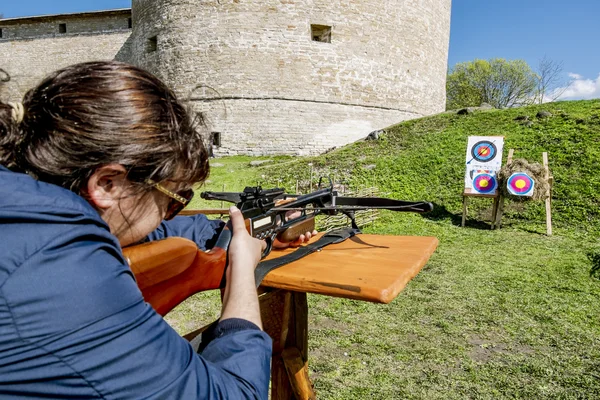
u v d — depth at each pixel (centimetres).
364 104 1634
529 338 329
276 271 134
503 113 1150
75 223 66
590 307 388
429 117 1283
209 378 70
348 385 266
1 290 58
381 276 126
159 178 77
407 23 1712
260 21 1527
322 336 333
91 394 60
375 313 377
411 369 285
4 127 70
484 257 548
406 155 1017
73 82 71
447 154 973
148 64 1719
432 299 407
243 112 1549
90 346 60
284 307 165
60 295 59
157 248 95
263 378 80
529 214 737
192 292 108
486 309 384
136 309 67
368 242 179
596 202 710
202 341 90
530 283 450
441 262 527
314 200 175
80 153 69
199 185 93
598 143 848
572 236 642
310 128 1570
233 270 98
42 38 2127
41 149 70
